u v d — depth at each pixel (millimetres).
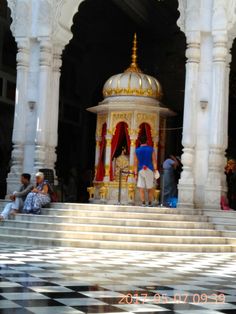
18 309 5180
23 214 13828
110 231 12648
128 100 18062
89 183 22812
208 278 7906
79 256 10211
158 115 18516
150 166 15719
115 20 25750
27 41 16922
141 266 9023
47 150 16812
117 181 18047
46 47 16688
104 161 18734
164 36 25062
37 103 16828
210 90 15352
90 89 26656
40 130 16547
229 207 16797
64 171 25891
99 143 18906
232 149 24047
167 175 16078
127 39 25922
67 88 25859
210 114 15273
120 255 10719
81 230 12766
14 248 11336
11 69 23406
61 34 16875
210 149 15109
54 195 14930
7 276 7309
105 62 26453
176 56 24922
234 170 17297
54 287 6543
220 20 15109
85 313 5137
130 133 18047
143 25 24375
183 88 24719
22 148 16875
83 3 24688
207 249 12156
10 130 23922
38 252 10656
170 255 11148
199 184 15203
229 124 24156
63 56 25375
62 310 5215
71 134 26344
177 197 16062
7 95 23078
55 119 17000
